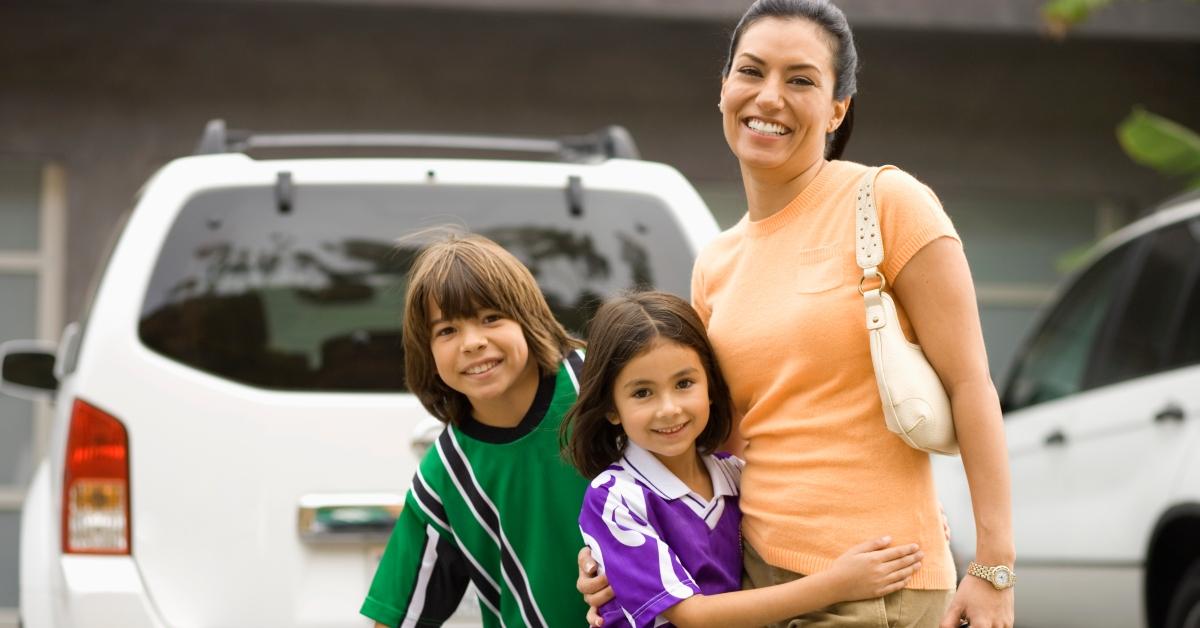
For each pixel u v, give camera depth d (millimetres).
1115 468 5152
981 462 2311
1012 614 2307
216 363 3533
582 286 3770
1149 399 5027
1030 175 10031
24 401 8367
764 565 2467
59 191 8781
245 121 8984
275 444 3467
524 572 2682
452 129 9273
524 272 2650
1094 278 5750
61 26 8711
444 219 3738
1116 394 5246
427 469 2711
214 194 3664
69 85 8734
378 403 3502
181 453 3457
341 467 3469
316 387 3551
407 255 3670
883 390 2285
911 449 2359
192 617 3410
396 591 2729
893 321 2314
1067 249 10180
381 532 3455
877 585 2273
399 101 9180
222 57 8930
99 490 3436
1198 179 7973
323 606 3428
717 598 2373
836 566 2285
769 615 2324
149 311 3537
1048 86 10031
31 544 3695
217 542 3434
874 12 9266
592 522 2484
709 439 2551
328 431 3479
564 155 4605
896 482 2346
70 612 3381
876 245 2340
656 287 3787
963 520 5969
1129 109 10125
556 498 2650
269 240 3645
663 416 2436
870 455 2348
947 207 10031
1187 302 4996
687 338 2459
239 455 3461
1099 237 10234
